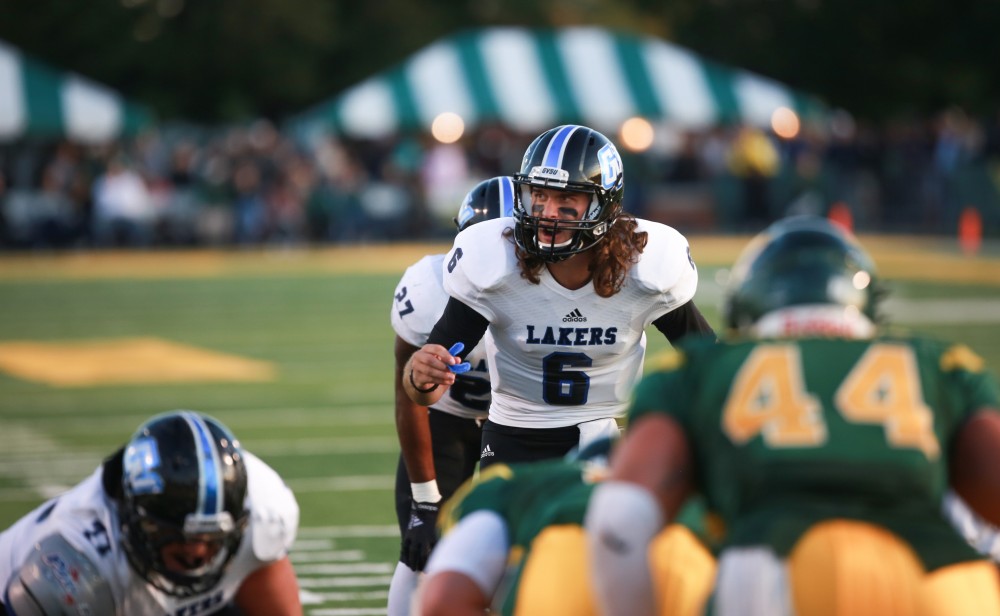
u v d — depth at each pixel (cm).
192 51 13788
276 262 8562
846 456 938
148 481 1186
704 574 1071
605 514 948
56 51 13875
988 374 992
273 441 3334
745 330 1040
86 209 9288
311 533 2469
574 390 1617
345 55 14412
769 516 938
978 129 10206
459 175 9831
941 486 953
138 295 6800
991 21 12100
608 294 1562
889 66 12525
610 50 10019
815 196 9669
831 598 902
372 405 3834
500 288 1564
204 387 4144
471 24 15150
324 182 9619
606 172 1528
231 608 1312
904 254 8219
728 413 966
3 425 3534
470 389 1811
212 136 11856
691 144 10088
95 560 1234
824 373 966
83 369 4506
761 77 13138
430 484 1708
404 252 9094
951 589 914
